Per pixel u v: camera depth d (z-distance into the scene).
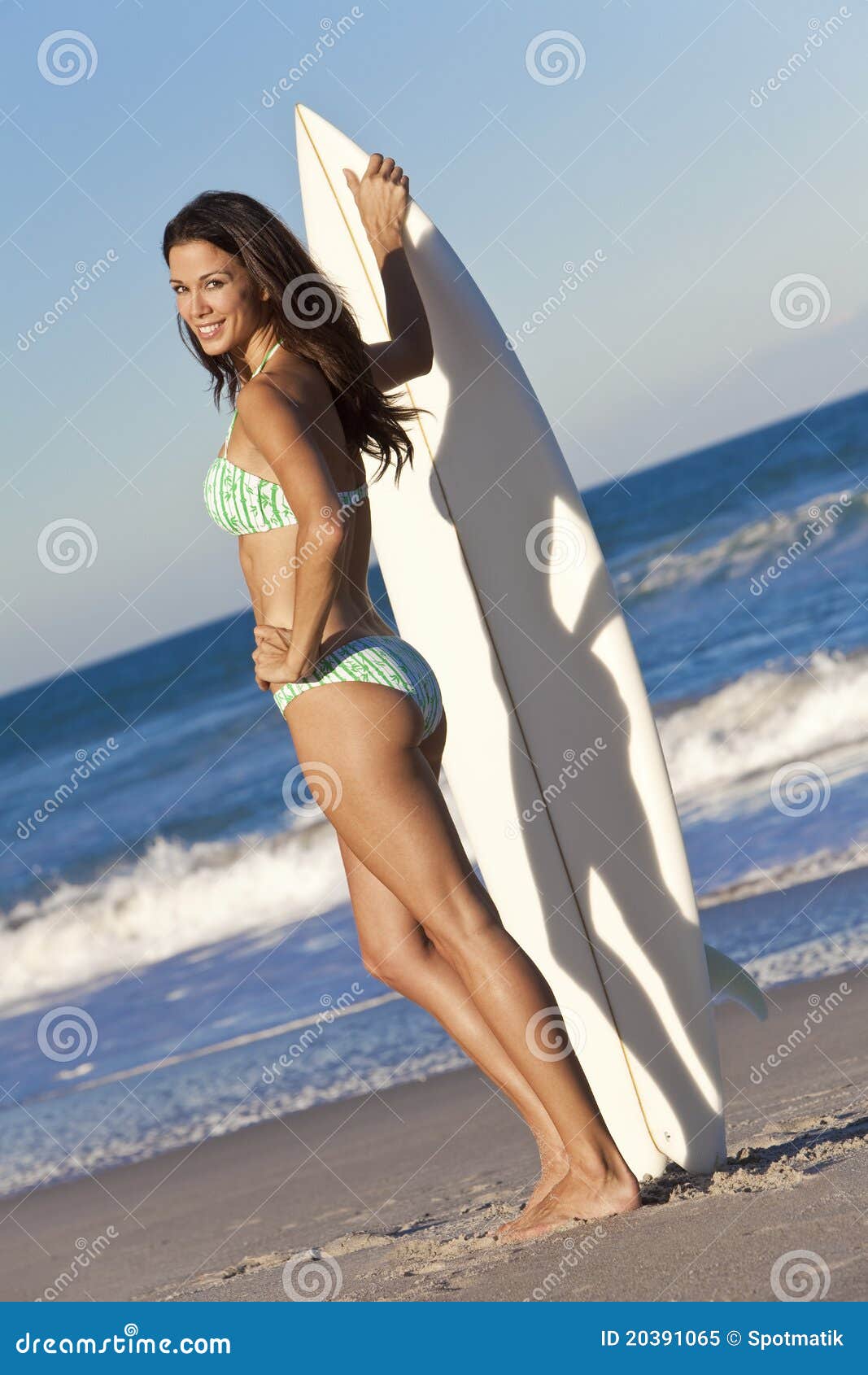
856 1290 1.48
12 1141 5.93
